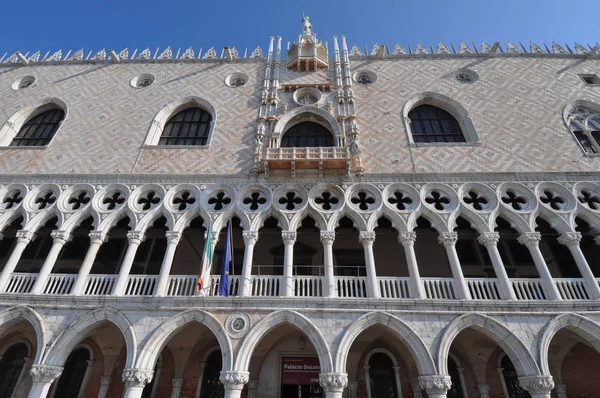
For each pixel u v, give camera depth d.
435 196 18.33
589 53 24.78
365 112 21.58
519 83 22.95
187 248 21.03
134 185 18.44
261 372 17.14
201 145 20.33
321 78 23.83
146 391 16.86
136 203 17.94
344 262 20.39
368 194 17.86
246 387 16.78
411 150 19.55
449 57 25.03
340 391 12.81
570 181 17.72
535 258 15.63
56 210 17.72
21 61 26.14
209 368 17.61
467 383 16.67
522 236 16.30
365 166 18.84
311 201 17.53
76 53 27.14
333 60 25.09
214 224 16.92
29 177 18.86
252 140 20.42
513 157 18.92
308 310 14.22
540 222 20.31
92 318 14.48
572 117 21.22
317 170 18.30
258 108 22.25
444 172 18.22
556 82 22.94
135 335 13.91
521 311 14.06
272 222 21.12
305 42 25.62
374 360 17.31
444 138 21.17
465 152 19.30
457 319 13.85
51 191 18.62
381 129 20.64
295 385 17.09
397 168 18.73
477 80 23.31
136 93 23.77
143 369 13.26
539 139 19.75
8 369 17.38
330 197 17.95
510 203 17.50
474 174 18.06
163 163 19.52
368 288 14.98
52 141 20.86
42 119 23.58
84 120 22.09
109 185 18.45
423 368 13.05
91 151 20.27
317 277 15.66
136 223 16.98
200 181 18.53
